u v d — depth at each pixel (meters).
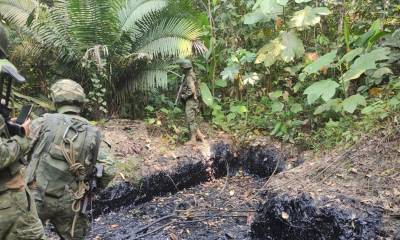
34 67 6.20
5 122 2.25
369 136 4.76
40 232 2.41
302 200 4.08
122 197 4.76
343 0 6.22
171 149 5.61
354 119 5.30
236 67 5.96
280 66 6.46
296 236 4.04
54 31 5.95
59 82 3.03
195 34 6.12
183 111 6.52
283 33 5.71
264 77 6.61
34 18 5.86
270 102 6.33
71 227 2.93
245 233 4.38
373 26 5.50
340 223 3.77
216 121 6.25
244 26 6.89
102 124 5.85
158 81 6.06
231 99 6.72
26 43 5.88
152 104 6.61
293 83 6.49
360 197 3.96
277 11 5.89
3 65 2.19
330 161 4.64
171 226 4.48
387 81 5.73
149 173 5.05
